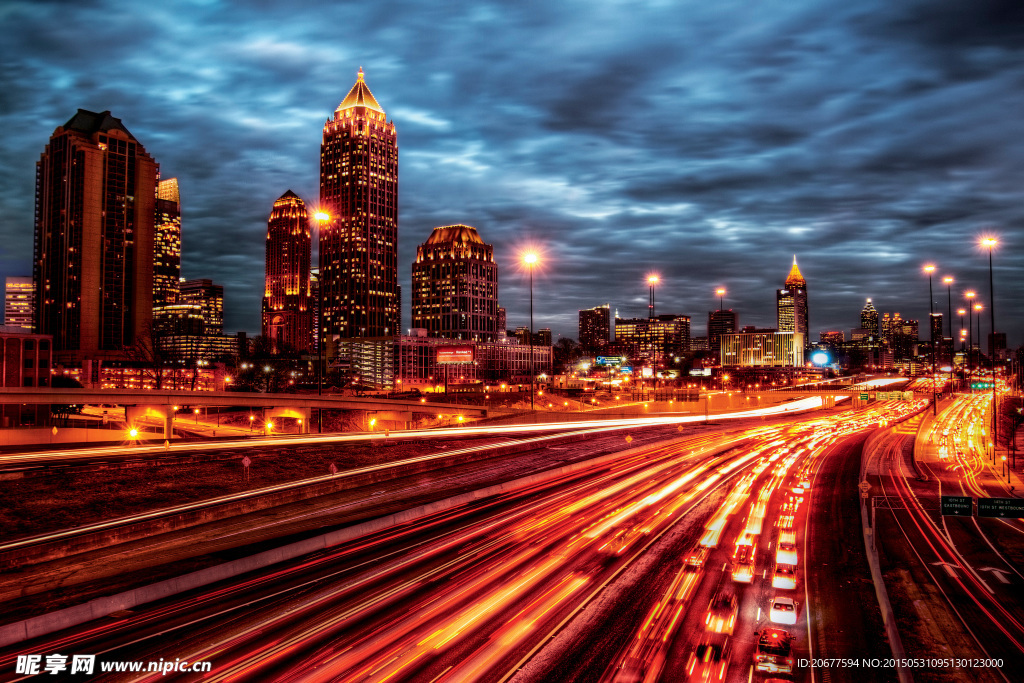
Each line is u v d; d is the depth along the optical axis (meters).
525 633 25.94
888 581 34.47
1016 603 31.64
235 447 63.53
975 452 86.38
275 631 25.83
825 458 79.31
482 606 28.58
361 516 44.31
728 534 41.78
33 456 54.03
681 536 41.00
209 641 24.94
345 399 133.38
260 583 31.73
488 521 44.50
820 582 33.84
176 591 30.61
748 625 27.91
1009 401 175.25
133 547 35.94
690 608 29.11
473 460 68.12
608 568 34.34
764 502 52.28
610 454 76.81
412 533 41.44
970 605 31.31
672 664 23.75
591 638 25.67
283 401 122.19
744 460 76.75
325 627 26.23
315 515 44.44
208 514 41.56
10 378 131.88
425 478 57.97
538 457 72.06
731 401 191.62
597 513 47.03
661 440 94.31
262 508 45.25
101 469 48.41
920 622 29.12
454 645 24.70
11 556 32.44
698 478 63.09
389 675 22.23
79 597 28.80
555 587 31.25
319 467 57.72
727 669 23.73
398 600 29.19
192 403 110.00
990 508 36.75
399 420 147.00
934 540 42.72
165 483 47.50
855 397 194.50
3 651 24.44
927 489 60.28
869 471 70.50
